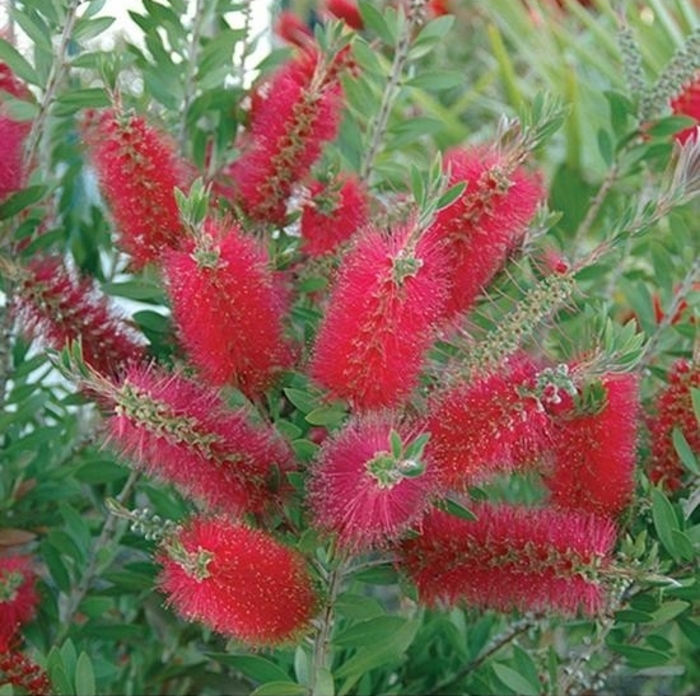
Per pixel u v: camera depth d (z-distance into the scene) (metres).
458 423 0.52
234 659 0.62
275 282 0.63
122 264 0.86
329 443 0.53
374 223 0.61
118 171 0.58
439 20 0.76
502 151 0.55
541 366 0.54
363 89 0.80
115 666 0.73
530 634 0.77
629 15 1.20
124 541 0.72
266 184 0.65
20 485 0.77
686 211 0.88
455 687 0.75
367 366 0.52
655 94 0.82
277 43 0.94
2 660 0.62
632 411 0.58
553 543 0.54
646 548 0.63
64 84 0.79
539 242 0.70
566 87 1.10
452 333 0.57
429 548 0.55
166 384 0.53
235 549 0.52
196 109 0.78
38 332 0.62
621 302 0.92
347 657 0.72
